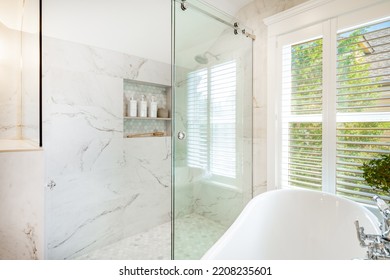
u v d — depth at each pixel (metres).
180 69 1.50
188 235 1.57
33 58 1.41
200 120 1.65
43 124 1.55
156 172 2.30
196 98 1.62
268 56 1.84
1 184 1.24
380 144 1.30
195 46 1.57
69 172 1.69
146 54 2.14
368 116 1.35
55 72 1.60
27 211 1.34
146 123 2.34
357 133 1.40
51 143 1.59
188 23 1.50
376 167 1.14
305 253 1.41
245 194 2.01
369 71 1.35
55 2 1.41
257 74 1.96
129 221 2.08
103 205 1.89
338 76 1.47
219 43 1.73
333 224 1.35
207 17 1.62
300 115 1.67
